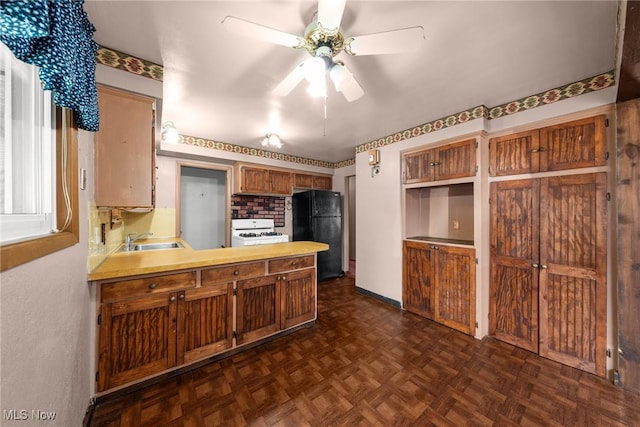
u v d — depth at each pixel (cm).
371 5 116
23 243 63
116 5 117
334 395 155
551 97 200
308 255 241
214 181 437
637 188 159
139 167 166
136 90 162
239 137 332
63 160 99
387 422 135
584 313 184
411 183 294
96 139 154
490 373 179
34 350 67
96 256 153
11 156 70
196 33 138
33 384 66
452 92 205
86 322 127
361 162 360
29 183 80
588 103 183
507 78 184
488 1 114
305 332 238
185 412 139
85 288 126
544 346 201
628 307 162
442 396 156
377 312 290
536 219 207
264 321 208
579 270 186
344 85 149
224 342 186
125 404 143
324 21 105
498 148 231
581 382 169
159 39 143
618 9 118
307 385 164
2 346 52
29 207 81
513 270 220
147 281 155
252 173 388
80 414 115
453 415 141
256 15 125
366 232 352
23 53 54
